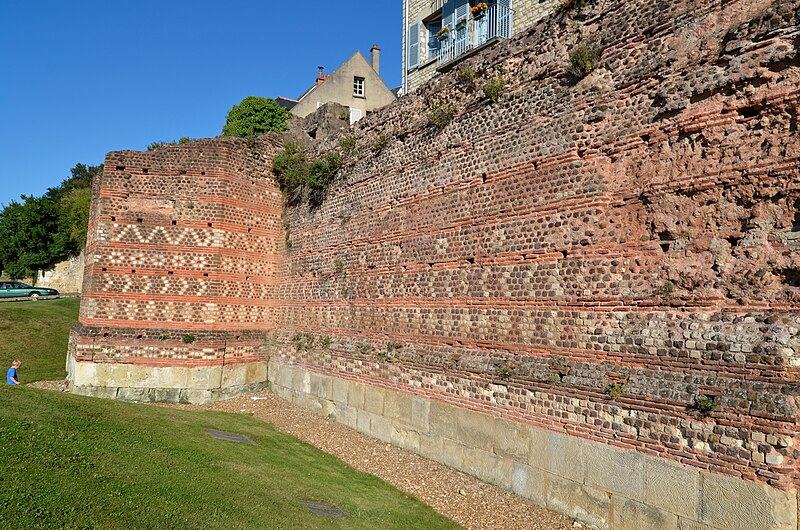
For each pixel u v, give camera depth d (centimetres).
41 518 609
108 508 677
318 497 956
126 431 1050
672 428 802
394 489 1094
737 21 855
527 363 1058
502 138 1201
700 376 805
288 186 2023
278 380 1902
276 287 2019
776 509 685
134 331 1850
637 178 952
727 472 734
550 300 1045
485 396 1120
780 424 695
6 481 682
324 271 1767
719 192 848
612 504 868
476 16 2012
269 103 3070
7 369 2233
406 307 1401
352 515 902
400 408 1349
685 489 775
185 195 1920
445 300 1287
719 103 855
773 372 728
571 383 956
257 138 2038
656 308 895
